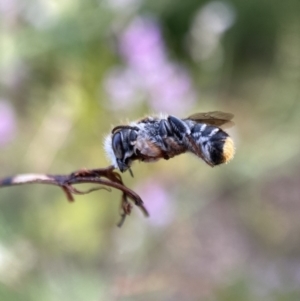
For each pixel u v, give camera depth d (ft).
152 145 0.40
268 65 0.97
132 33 0.74
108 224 0.68
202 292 0.61
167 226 0.66
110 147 0.40
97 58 0.77
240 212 0.78
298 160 0.79
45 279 0.51
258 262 0.70
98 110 0.76
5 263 0.50
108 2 0.75
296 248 0.76
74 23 0.74
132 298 0.56
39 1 0.73
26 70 0.76
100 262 0.60
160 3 0.96
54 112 0.76
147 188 0.65
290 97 0.76
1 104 0.73
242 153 0.73
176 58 0.94
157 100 0.75
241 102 0.90
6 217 0.62
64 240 0.64
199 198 0.70
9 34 0.74
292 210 0.79
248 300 0.60
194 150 0.40
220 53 0.76
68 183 0.39
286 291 0.60
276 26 0.97
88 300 0.52
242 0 1.03
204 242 0.72
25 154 0.74
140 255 0.60
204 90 0.80
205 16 0.75
